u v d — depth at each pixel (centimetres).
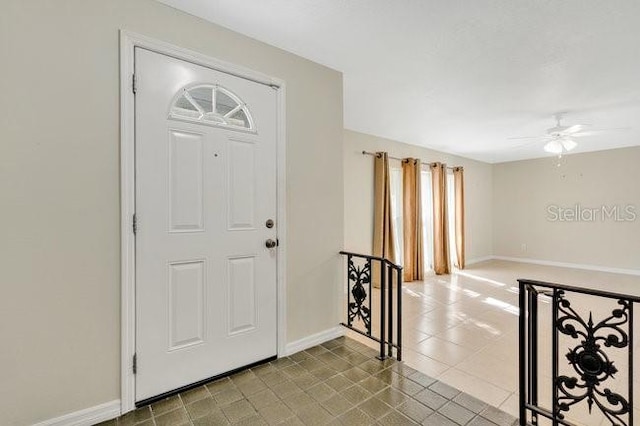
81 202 159
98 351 163
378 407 176
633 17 185
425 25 199
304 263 247
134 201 173
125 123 170
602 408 137
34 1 148
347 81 283
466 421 166
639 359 246
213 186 201
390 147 504
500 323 323
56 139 153
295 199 241
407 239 510
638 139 489
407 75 271
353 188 451
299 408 175
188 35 191
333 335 267
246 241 215
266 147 225
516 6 178
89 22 161
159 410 173
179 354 189
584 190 596
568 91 299
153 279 180
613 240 564
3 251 142
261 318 223
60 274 154
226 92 206
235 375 208
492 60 243
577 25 195
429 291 449
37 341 149
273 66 228
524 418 163
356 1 178
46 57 150
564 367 235
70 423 156
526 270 593
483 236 707
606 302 388
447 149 579
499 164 719
